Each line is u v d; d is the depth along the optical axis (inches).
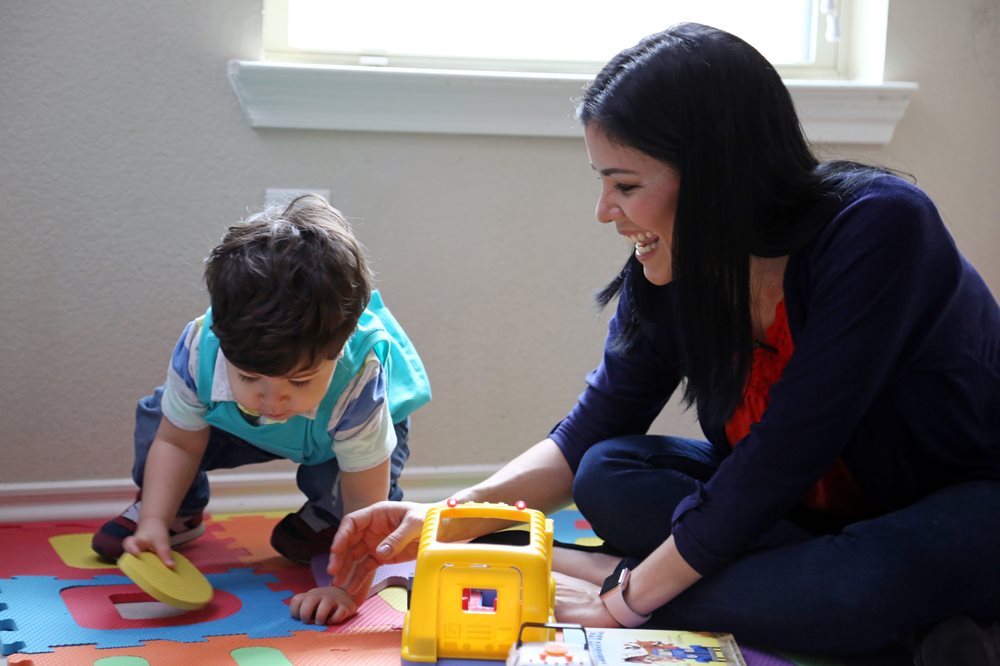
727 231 40.4
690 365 43.2
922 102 72.9
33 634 42.5
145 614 45.9
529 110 68.4
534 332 70.7
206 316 51.0
